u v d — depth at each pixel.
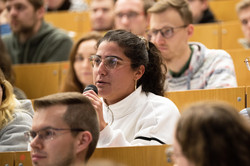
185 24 3.79
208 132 1.67
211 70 3.74
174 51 3.79
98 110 2.62
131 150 2.41
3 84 3.04
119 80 2.81
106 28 5.81
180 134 1.72
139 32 4.57
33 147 2.26
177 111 2.87
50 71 4.79
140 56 2.86
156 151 2.39
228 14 6.22
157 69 3.00
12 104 3.06
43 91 4.79
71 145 2.25
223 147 1.65
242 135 1.67
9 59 4.44
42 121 2.27
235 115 1.70
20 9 5.23
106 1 5.82
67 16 6.45
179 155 1.74
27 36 5.29
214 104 1.73
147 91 2.98
